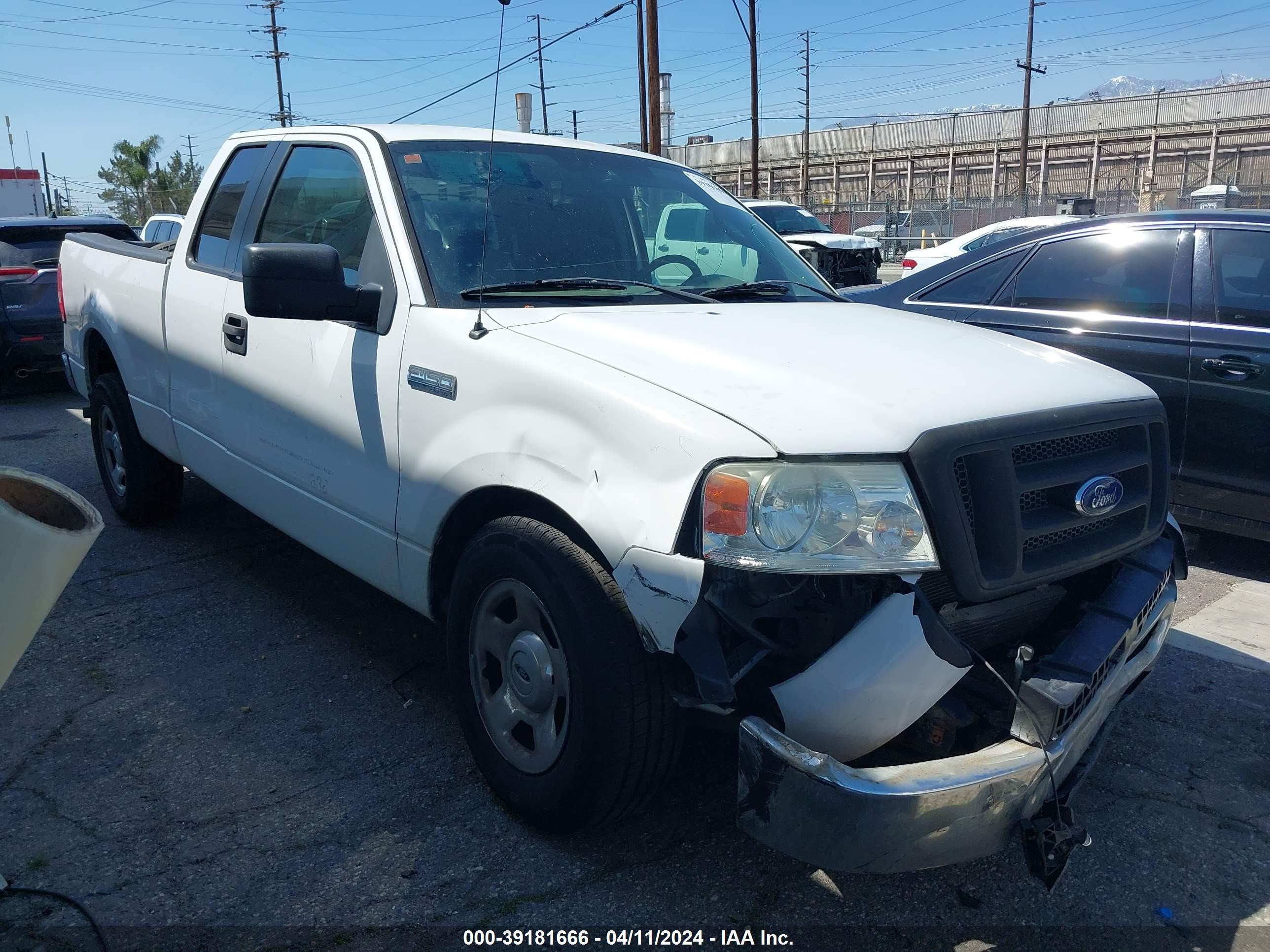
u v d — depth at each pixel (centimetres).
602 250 342
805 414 227
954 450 223
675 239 365
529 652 262
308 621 420
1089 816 295
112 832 277
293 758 316
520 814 277
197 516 554
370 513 316
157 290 450
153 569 476
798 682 216
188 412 429
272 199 389
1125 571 269
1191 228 506
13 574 191
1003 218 3822
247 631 409
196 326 411
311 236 361
